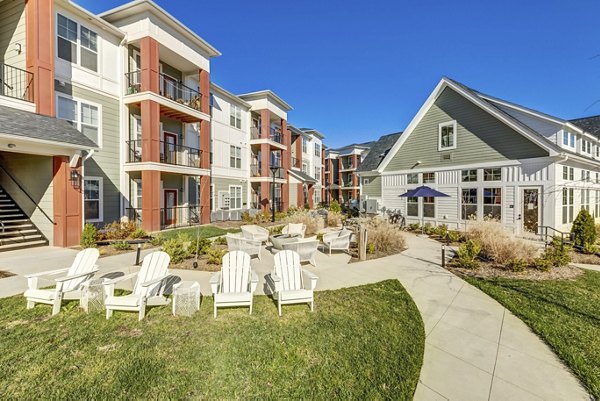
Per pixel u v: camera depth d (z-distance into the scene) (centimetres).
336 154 4094
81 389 271
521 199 1197
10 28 923
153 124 1193
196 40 1430
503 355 349
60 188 858
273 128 2509
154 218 1190
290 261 527
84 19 1064
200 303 479
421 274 677
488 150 1297
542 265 691
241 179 2045
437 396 279
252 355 334
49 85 890
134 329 384
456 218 1416
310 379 297
